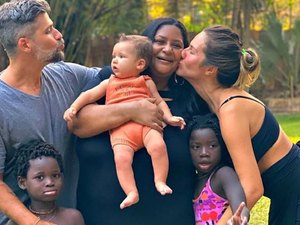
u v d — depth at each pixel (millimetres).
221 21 12266
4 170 2117
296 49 12516
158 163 2037
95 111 2096
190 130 2113
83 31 10234
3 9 2070
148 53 2111
